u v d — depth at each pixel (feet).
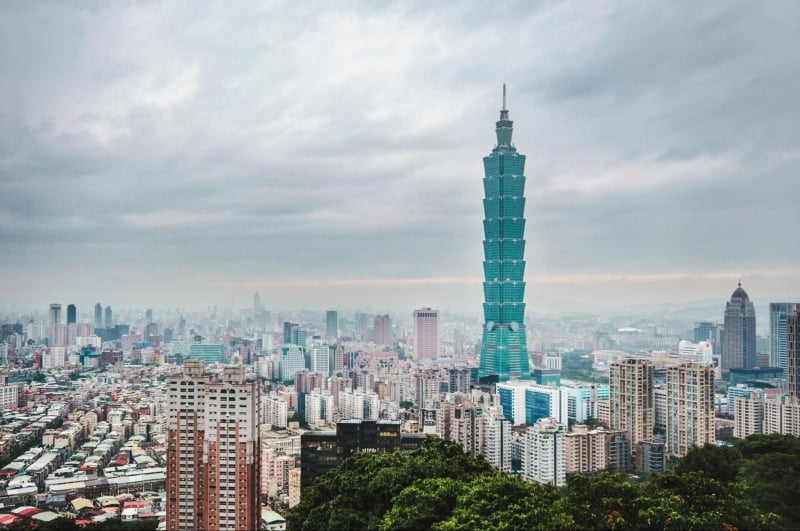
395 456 599.98
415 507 471.21
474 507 453.99
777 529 486.38
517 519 428.97
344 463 634.02
